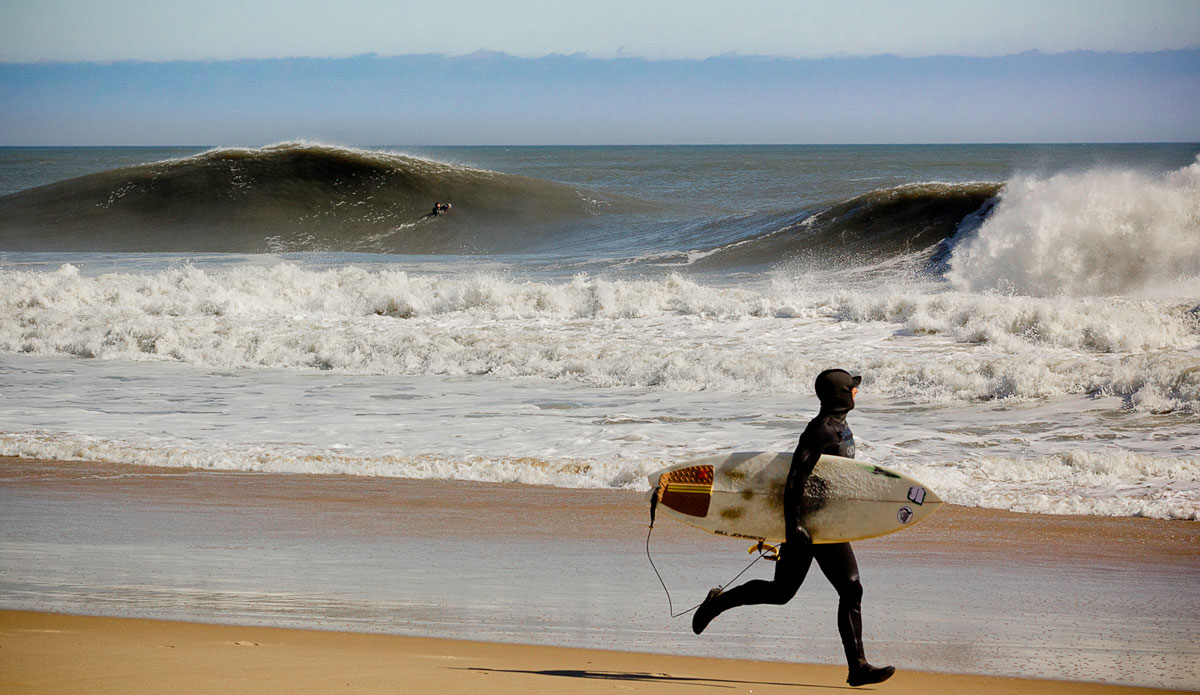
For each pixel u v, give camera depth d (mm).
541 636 16562
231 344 60406
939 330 57875
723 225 140125
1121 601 19219
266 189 169500
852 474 14227
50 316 69062
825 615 18453
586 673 14156
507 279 101125
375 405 46125
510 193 176500
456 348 57031
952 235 109875
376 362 56375
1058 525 26250
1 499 29344
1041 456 34906
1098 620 17891
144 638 15664
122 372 55781
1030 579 20984
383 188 172000
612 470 33125
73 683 12898
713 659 15375
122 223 162625
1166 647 16203
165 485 31562
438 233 156000
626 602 18984
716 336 59219
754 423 41188
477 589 19875
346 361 56750
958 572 21625
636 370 51219
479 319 67250
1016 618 18031
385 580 20578
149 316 70500
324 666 14047
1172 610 18547
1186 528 25812
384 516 27422
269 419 43094
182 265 116062
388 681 13281
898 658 15609
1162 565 22188
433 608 18359
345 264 116000
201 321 67125
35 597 18844
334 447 37688
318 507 28578
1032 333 55688
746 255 114562
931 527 26094
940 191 119750
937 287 87438
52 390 50156
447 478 33000
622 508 28625
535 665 14555
